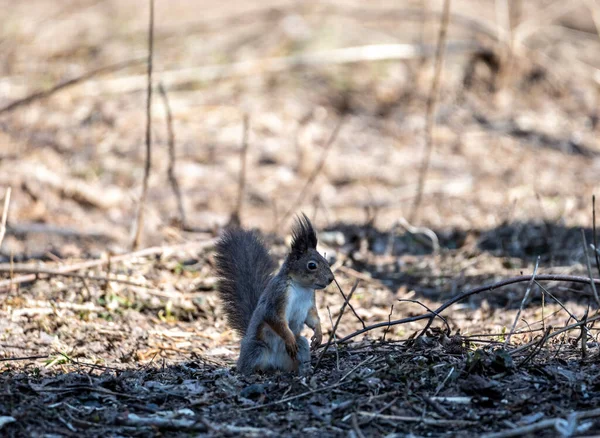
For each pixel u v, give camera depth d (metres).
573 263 11.96
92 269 11.48
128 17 24.23
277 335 7.98
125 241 13.40
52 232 13.67
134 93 19.55
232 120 18.58
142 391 7.66
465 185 16.38
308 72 20.52
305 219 8.02
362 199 15.77
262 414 7.09
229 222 13.77
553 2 25.05
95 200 15.16
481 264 12.39
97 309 10.32
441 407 6.94
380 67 20.88
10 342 9.21
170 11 24.45
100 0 26.00
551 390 7.23
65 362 8.53
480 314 10.34
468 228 14.11
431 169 17.19
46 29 23.55
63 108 18.84
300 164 17.11
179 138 17.84
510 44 20.86
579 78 21.33
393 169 17.09
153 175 16.45
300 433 6.68
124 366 8.59
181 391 7.63
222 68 20.22
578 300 10.58
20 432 6.79
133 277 11.23
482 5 24.64
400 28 22.27
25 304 10.23
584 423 6.48
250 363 8.00
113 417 7.01
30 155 16.72
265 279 8.97
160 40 22.19
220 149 17.52
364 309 10.69
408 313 10.55
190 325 10.23
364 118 19.12
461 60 21.09
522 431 6.35
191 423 6.85
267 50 21.14
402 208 15.32
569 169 17.25
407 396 7.16
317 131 18.42
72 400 7.44
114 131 17.95
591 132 19.12
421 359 7.83
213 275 11.37
